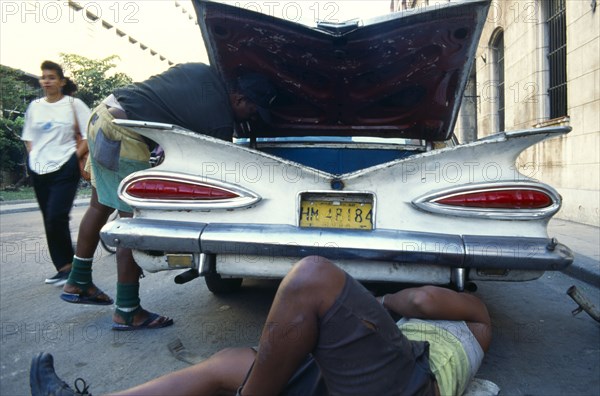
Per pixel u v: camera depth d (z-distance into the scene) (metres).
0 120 19.81
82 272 3.57
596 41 7.11
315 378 1.63
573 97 7.85
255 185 2.65
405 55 3.30
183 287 4.28
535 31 9.17
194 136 2.66
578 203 7.82
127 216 3.21
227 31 3.12
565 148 8.22
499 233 2.53
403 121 4.04
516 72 10.30
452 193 2.54
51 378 1.81
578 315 3.52
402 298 2.03
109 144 3.03
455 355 1.75
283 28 3.06
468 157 2.57
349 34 3.07
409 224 2.57
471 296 2.09
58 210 4.18
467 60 3.31
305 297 1.42
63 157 4.11
